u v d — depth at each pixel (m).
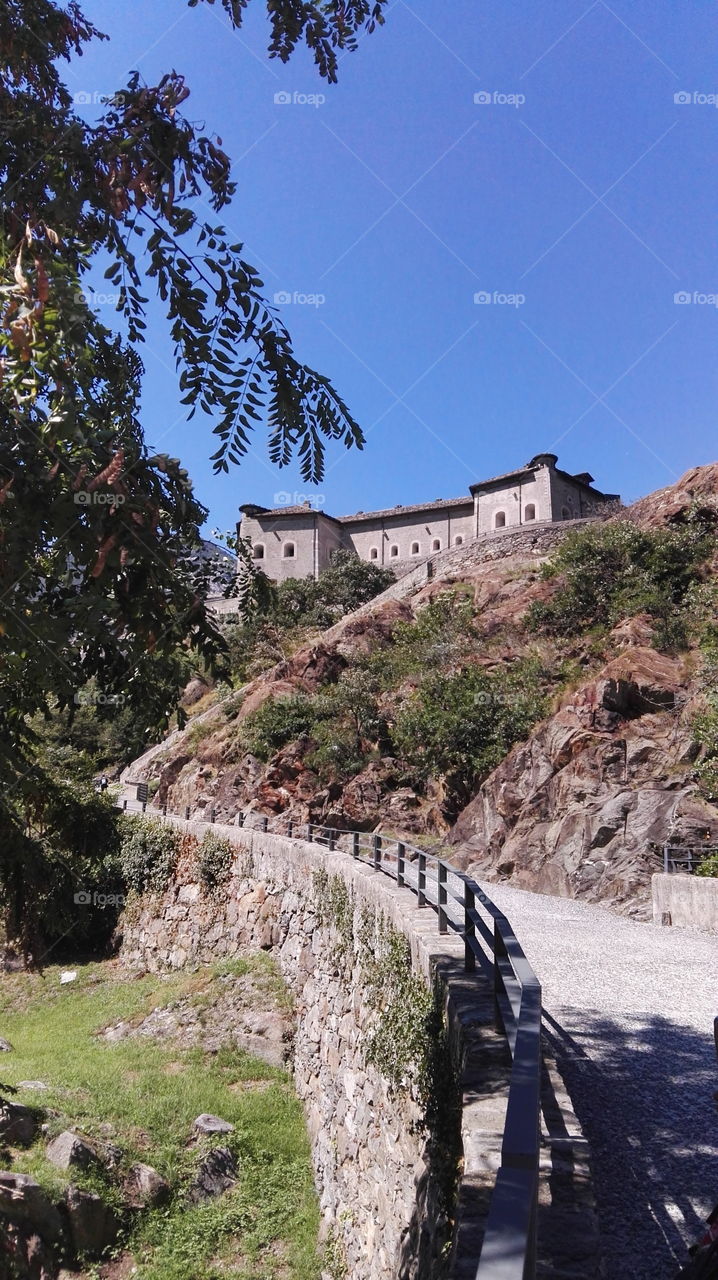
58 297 3.16
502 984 4.39
